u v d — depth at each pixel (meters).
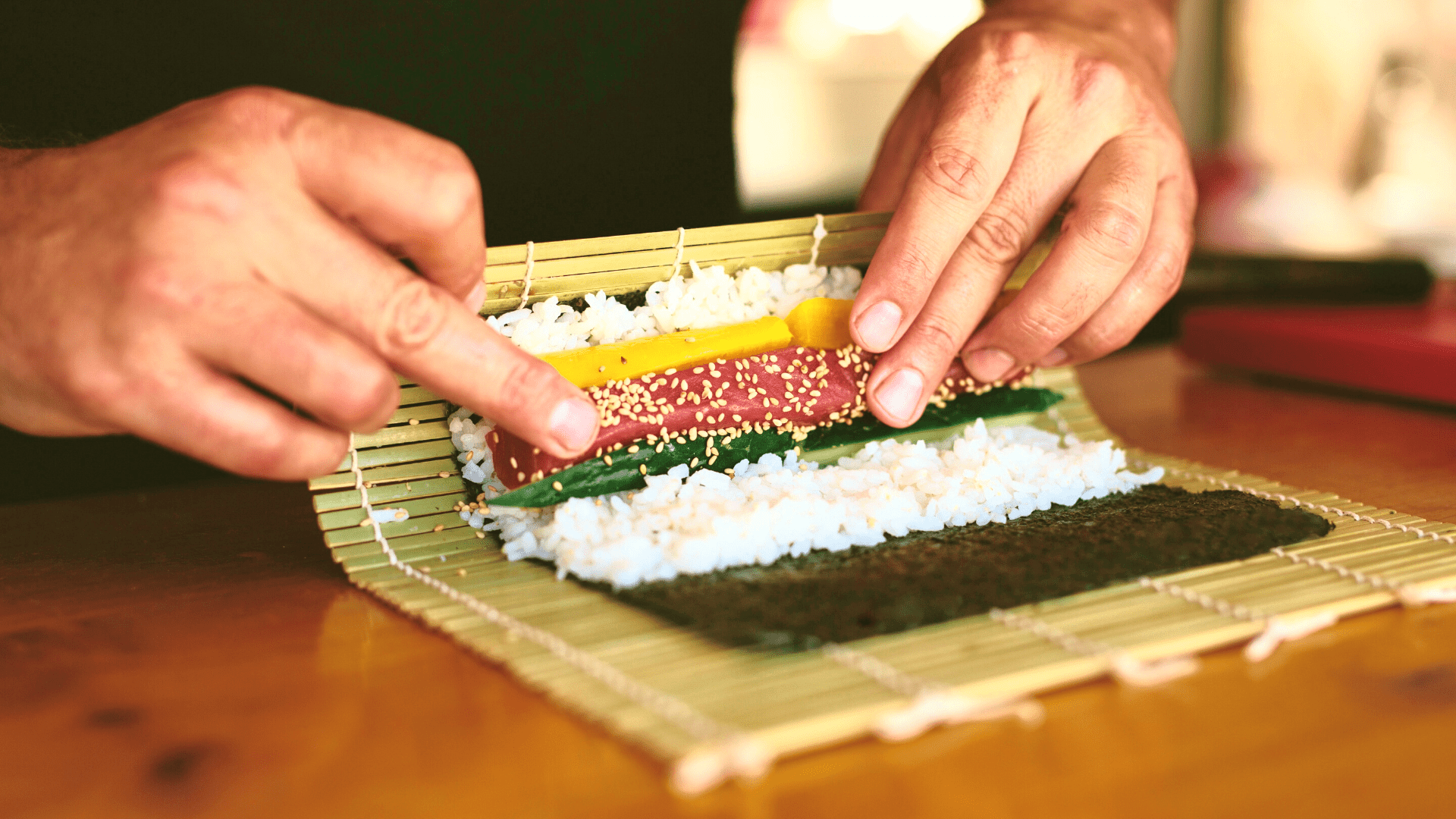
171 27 1.29
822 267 0.96
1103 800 0.45
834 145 2.13
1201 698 0.55
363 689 0.59
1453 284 1.76
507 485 0.80
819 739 0.50
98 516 1.04
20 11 1.22
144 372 0.62
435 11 1.40
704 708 0.52
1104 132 0.92
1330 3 2.32
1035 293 0.89
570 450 0.73
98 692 0.60
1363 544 0.77
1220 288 1.81
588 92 1.50
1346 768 0.47
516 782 0.48
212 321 0.61
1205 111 2.49
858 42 2.11
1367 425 1.25
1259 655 0.60
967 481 0.84
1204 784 0.46
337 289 0.63
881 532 0.78
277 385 0.62
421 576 0.77
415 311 0.64
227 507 1.06
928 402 0.93
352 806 0.46
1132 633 0.61
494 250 0.80
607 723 0.51
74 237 0.63
